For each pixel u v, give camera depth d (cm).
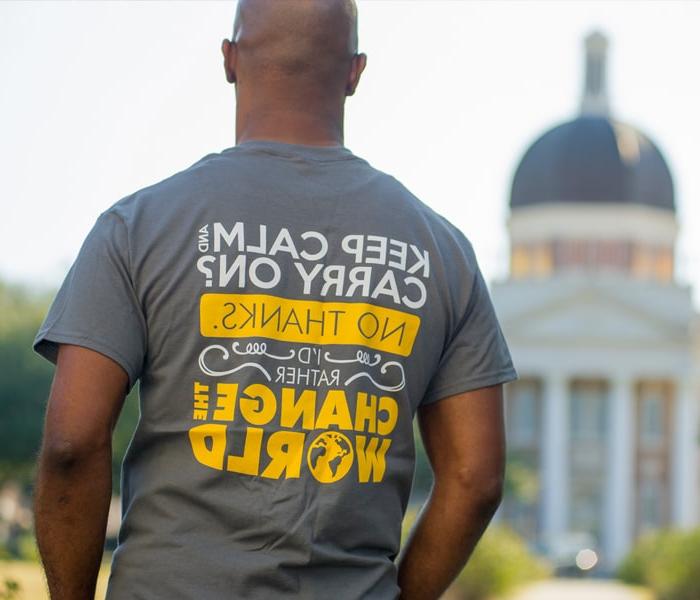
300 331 258
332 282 261
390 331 263
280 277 259
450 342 276
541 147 7575
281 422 254
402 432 265
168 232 258
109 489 254
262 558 249
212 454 251
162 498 252
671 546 3014
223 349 255
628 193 7412
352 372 258
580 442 6944
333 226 265
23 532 3216
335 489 252
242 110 284
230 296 256
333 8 281
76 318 253
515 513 6762
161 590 248
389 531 262
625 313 6681
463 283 275
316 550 250
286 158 272
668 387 6906
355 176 274
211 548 249
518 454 6819
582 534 6756
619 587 3809
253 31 280
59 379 252
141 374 262
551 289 6688
